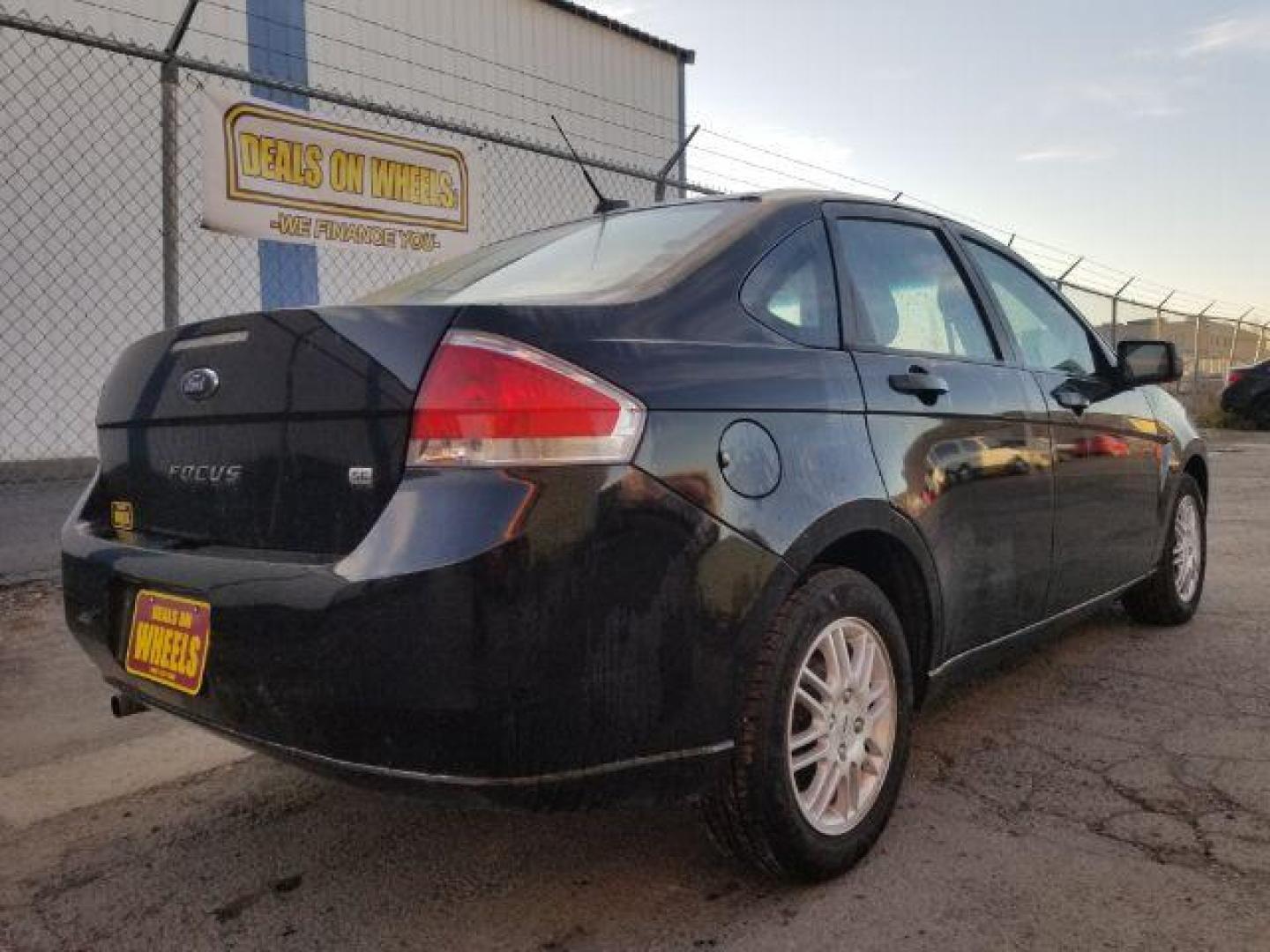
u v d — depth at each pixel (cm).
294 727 200
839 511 240
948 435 288
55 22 823
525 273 278
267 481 218
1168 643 446
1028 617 332
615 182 1195
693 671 208
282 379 215
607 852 265
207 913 238
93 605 252
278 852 268
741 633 216
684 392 214
